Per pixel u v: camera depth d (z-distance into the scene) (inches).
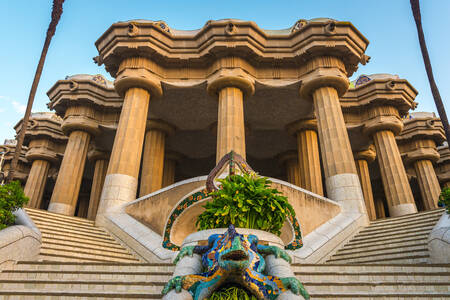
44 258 356.8
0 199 333.1
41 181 1096.8
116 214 583.5
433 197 1037.2
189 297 153.4
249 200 227.6
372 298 225.0
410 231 446.9
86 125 931.3
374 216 1020.5
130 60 777.6
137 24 762.8
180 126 990.4
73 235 469.1
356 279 267.3
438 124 1079.6
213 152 1175.0
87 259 398.6
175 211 458.0
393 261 379.6
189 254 181.0
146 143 948.6
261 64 809.5
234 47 751.1
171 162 1154.0
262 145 1129.4
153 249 445.7
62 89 943.7
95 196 1031.0
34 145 1122.0
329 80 745.0
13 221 341.7
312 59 783.1
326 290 245.6
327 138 699.4
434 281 264.5
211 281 152.4
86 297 224.1
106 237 514.6
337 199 626.8
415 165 1109.7
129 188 651.5
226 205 232.2
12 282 254.8
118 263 294.5
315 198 556.7
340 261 439.5
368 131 944.9
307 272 272.5
